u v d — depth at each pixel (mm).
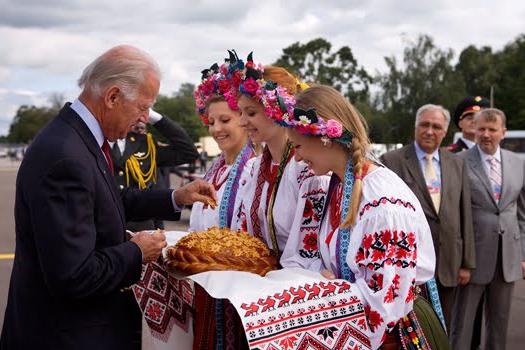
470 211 3703
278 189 2322
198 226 2828
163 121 4129
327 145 1996
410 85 40469
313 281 1872
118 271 1826
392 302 1861
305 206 2209
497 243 3814
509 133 20516
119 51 1921
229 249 2072
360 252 1927
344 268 1983
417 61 40656
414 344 2000
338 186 2107
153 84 1935
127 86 1877
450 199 3627
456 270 3594
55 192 1735
